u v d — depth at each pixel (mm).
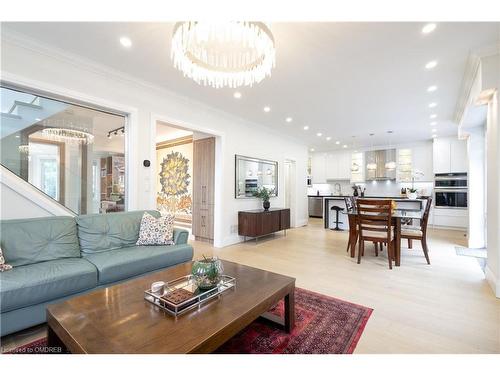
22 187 2438
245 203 5242
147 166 3330
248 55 2193
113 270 2186
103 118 3107
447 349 1627
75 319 1262
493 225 2666
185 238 3004
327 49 2484
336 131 6027
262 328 1865
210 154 4922
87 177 2992
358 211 3549
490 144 2818
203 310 1367
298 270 3223
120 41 2375
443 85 3324
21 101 2535
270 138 5984
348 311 2133
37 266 1990
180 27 1731
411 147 7402
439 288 2629
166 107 3592
